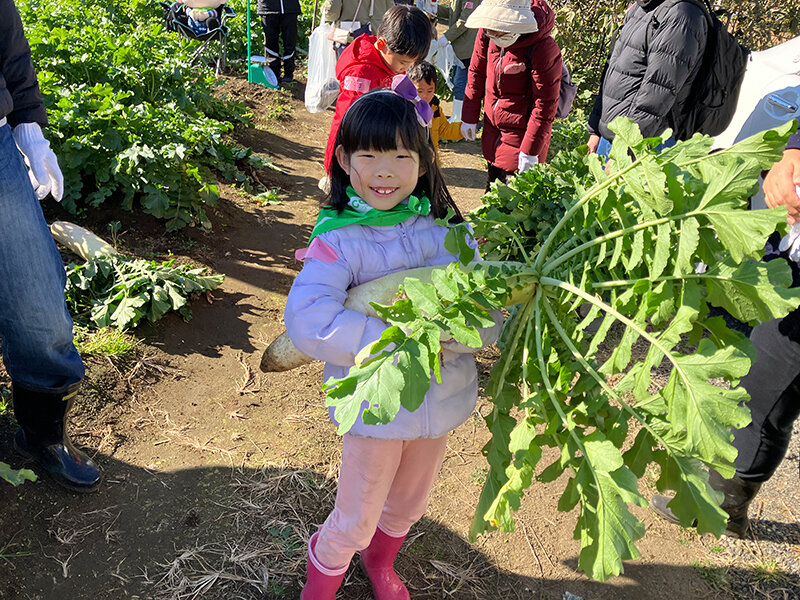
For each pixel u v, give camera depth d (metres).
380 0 6.49
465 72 7.09
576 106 8.12
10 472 1.59
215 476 2.81
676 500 1.72
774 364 2.44
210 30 8.38
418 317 1.53
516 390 1.96
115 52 5.49
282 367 2.27
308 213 5.33
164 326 3.62
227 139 6.29
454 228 1.79
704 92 3.61
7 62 2.22
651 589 2.59
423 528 2.72
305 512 2.70
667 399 1.58
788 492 3.14
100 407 3.03
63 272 2.37
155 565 2.41
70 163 4.27
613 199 1.72
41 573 2.30
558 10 8.02
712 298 1.56
